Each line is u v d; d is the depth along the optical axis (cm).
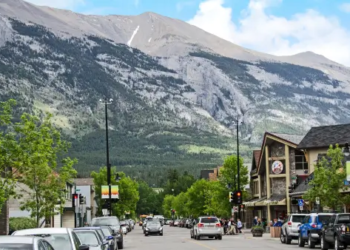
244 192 8238
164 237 6338
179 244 4547
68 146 3784
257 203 7262
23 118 3428
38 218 3781
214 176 12050
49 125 3656
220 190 8206
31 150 3372
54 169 4250
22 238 1358
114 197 6806
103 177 10638
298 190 6203
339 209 4775
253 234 5819
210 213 10194
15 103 3241
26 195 5791
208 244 4400
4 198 2941
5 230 4619
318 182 4678
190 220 11406
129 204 10975
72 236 1791
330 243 3456
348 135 6075
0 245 1305
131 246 4528
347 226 3139
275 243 4425
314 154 6306
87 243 2291
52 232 1777
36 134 3384
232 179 8162
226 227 6725
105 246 2423
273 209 7450
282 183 7275
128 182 11031
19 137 3419
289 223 4281
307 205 5997
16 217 5484
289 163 7119
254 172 8300
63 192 4016
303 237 3869
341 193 4822
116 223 4256
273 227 5478
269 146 7462
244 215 8700
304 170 7025
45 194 3772
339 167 4662
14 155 3178
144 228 7250
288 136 7300
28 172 3603
